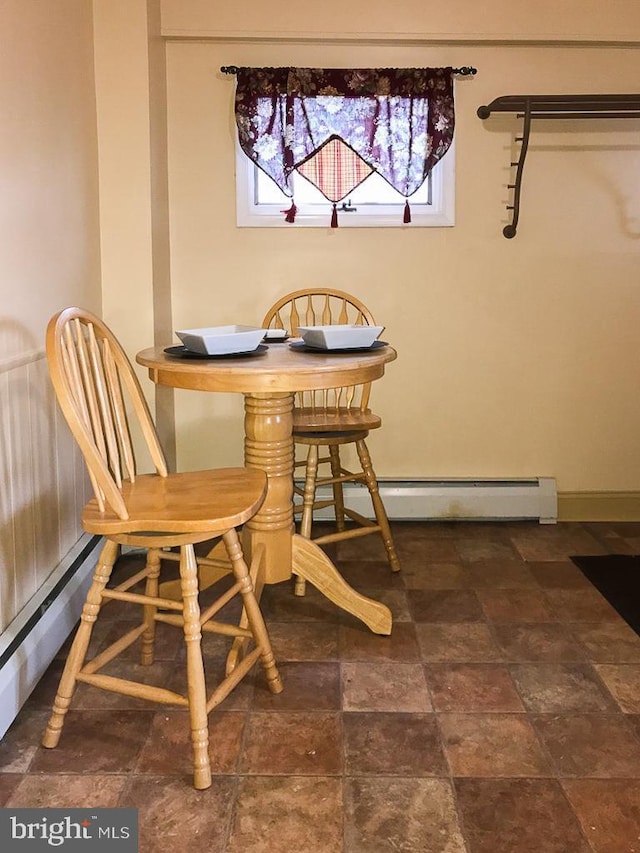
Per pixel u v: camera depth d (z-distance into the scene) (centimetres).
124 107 274
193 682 162
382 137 307
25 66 203
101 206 278
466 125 312
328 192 310
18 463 198
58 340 158
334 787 161
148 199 279
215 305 321
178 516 165
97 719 186
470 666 210
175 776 165
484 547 302
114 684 171
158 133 292
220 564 200
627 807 155
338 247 319
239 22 298
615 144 315
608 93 310
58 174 232
